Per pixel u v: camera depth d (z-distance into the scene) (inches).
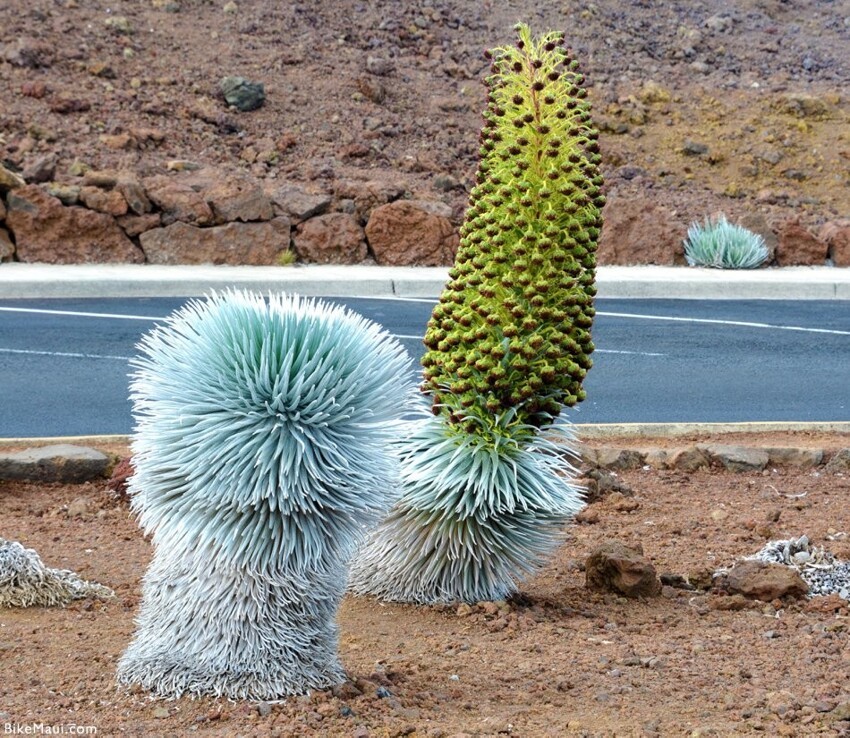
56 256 670.5
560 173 194.5
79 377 413.1
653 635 201.2
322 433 151.8
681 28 1095.6
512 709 160.1
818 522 272.1
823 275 761.0
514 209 194.4
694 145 903.1
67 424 350.9
